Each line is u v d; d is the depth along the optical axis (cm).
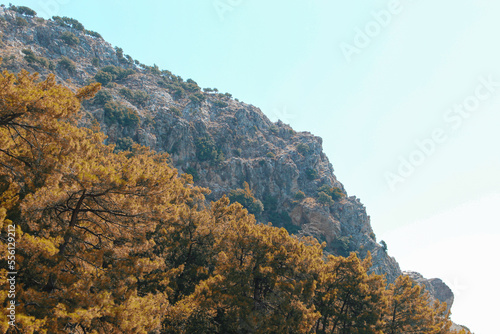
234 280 2588
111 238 1709
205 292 2470
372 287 3281
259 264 2783
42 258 1333
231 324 2556
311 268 2848
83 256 1477
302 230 13212
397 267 14825
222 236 2934
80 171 1380
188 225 2972
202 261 3070
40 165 1338
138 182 1522
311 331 2839
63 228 1527
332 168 18588
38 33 14725
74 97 1509
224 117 16288
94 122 8075
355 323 3136
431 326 3441
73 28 17400
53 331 1132
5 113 1205
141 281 2486
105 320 1335
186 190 3422
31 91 1228
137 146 7569
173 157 12875
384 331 3384
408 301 3462
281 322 2452
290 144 17475
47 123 1330
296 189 14950
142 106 14038
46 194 1366
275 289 2706
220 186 13350
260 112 19012
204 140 13975
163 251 2847
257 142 16050
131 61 19300
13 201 1255
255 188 14238
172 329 2205
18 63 11356
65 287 1305
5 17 14062
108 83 14362
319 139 18325
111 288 1444
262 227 3209
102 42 18300
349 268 3272
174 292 2712
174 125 13400
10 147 1378
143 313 1501
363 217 15225
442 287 13662
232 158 14325
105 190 1440
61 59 13562
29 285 1362
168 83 18062
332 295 3052
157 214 1689
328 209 13962
